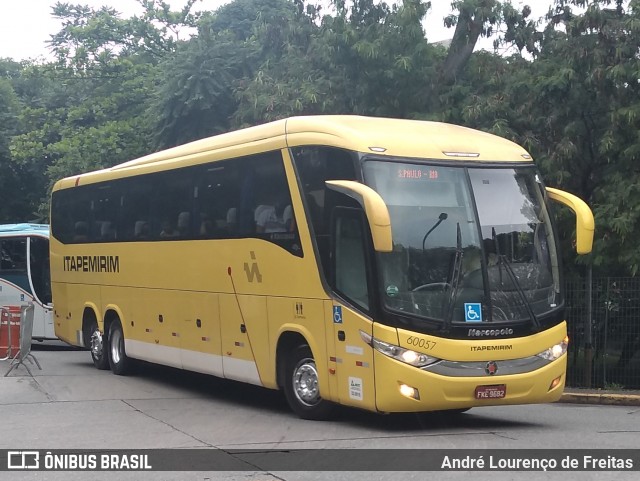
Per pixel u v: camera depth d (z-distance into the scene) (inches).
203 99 923.4
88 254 662.5
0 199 1550.2
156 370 652.7
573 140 692.7
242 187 460.8
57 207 724.0
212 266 487.2
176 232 528.7
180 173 526.3
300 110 756.0
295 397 423.2
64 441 366.9
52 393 527.8
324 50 773.3
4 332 671.8
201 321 500.7
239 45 976.3
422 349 360.8
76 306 685.3
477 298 374.3
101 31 1449.3
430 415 445.7
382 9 797.2
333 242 389.7
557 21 745.0
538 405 511.8
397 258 367.9
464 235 380.2
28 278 874.8
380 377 362.3
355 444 352.2
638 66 640.4
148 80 1368.1
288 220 419.2
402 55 748.6
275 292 429.7
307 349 413.7
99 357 652.7
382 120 421.4
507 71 748.0
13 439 372.2
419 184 380.5
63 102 1524.4
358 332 373.1
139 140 1227.2
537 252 398.3
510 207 397.1
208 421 420.5
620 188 643.5
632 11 676.7
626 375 608.1
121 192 609.6
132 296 592.1
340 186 362.3
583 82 685.9
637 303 606.9
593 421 439.8
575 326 614.9
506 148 417.7
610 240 629.3
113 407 470.9
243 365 460.1
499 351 372.2
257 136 450.3
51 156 1409.9
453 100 757.3
